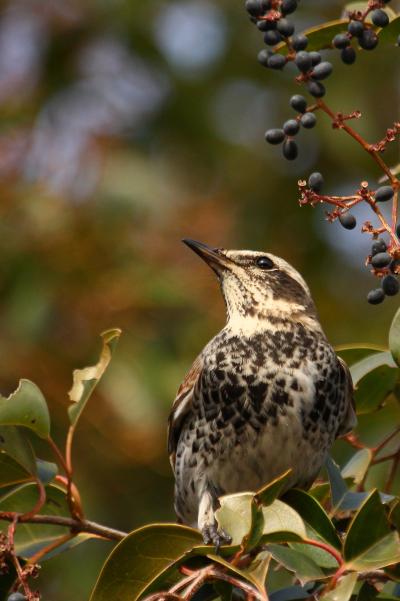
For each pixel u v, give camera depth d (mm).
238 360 8969
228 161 15305
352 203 6559
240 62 15648
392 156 14914
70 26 15781
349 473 8281
